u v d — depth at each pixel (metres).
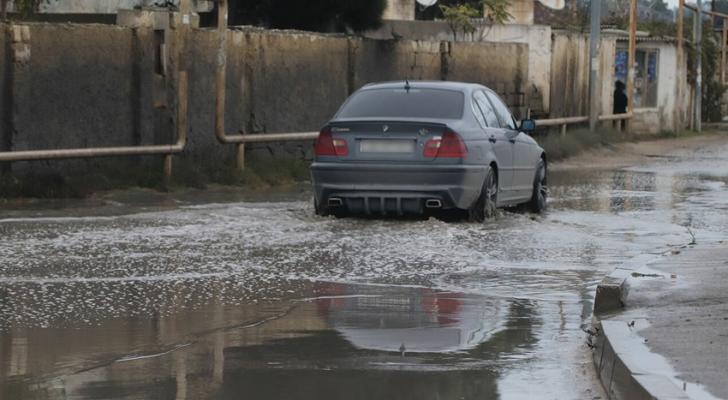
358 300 14.73
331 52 34.44
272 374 11.01
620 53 63.28
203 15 37.84
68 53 26.02
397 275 16.52
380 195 21.88
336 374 11.02
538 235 20.78
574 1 75.56
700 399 9.13
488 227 21.77
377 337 12.62
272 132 32.25
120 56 27.36
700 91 72.12
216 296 14.88
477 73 42.31
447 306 14.39
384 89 23.23
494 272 16.88
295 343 12.32
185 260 17.45
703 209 25.64
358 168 21.89
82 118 26.50
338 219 22.33
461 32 48.03
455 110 22.62
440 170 21.62
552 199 27.98
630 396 9.80
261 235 20.06
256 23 37.84
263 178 30.12
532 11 57.44
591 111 51.50
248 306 14.28
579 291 15.50
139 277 16.05
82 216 22.20
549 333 12.91
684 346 10.96
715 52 82.62
